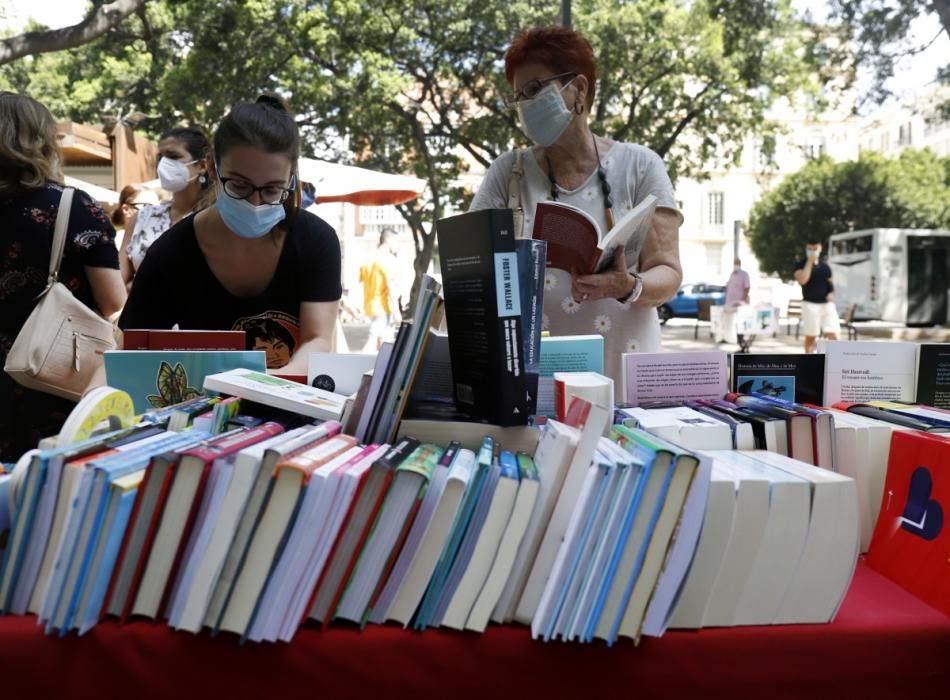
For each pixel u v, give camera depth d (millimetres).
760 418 1583
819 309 12641
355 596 1176
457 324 1566
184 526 1132
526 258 1462
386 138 17422
